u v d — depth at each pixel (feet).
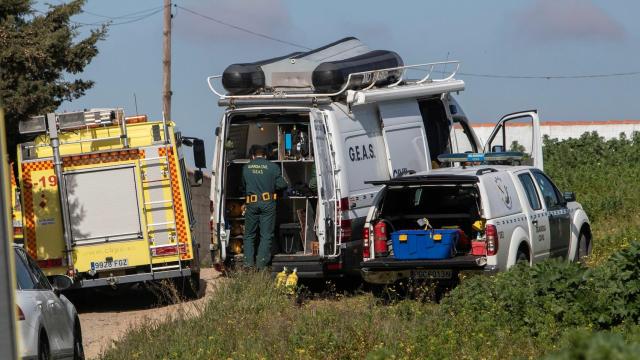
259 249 139.44
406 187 128.57
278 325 106.22
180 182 149.38
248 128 151.53
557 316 99.66
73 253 147.02
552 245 141.38
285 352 96.02
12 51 153.69
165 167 149.38
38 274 102.83
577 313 98.12
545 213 139.54
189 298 155.33
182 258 148.56
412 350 91.66
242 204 147.13
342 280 153.99
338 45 155.74
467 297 107.34
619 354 49.70
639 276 98.53
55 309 98.63
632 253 99.76
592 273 102.47
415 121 160.66
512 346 92.73
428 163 162.30
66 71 172.24
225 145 143.02
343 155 140.56
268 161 141.18
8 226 43.98
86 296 159.12
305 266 138.72
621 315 97.09
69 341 102.63
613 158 333.21
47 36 161.68
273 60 150.20
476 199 124.77
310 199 143.33
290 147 144.87
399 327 101.81
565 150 342.23
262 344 100.27
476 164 162.30
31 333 86.94
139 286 171.83
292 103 140.36
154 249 148.36
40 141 148.36
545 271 104.94
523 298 102.01
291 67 147.95
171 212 149.07
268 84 148.36
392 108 154.61
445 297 111.65
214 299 125.80
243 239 143.23
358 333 97.19
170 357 98.94
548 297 101.45
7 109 153.89
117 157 148.77
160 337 108.37
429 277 123.44
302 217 143.64
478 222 123.44
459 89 172.14
